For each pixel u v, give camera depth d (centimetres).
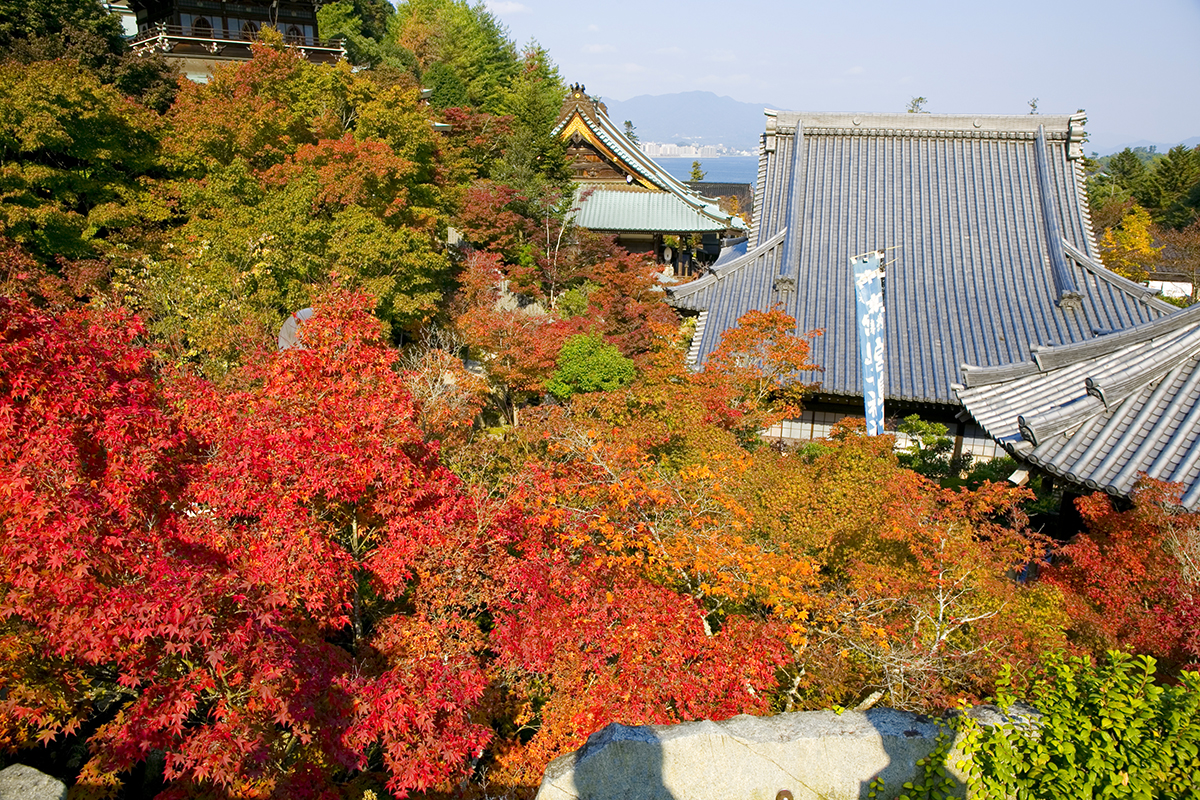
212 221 2411
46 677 796
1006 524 1797
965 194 3084
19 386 766
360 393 1016
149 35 4306
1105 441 1353
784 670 1065
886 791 651
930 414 2694
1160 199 7756
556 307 3544
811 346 2720
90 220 2275
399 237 2567
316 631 938
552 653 998
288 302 2252
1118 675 583
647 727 674
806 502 1358
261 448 937
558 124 4538
